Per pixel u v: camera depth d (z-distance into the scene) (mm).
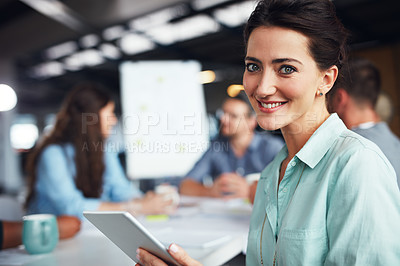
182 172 2400
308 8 715
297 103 748
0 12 4848
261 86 744
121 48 5789
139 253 795
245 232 1253
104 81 8758
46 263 951
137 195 2363
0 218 1733
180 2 3893
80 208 1719
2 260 1001
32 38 5578
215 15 4184
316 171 759
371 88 1541
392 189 656
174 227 1385
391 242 631
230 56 6117
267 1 744
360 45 5914
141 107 2395
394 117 5578
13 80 6504
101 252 1050
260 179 971
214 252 981
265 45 736
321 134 781
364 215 642
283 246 746
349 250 649
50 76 8453
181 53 6023
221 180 2254
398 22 5094
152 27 4664
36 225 1041
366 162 667
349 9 4535
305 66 726
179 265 731
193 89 2453
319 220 708
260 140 2633
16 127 12062
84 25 4551
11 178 6152
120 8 4039
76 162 1847
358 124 1569
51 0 3893
